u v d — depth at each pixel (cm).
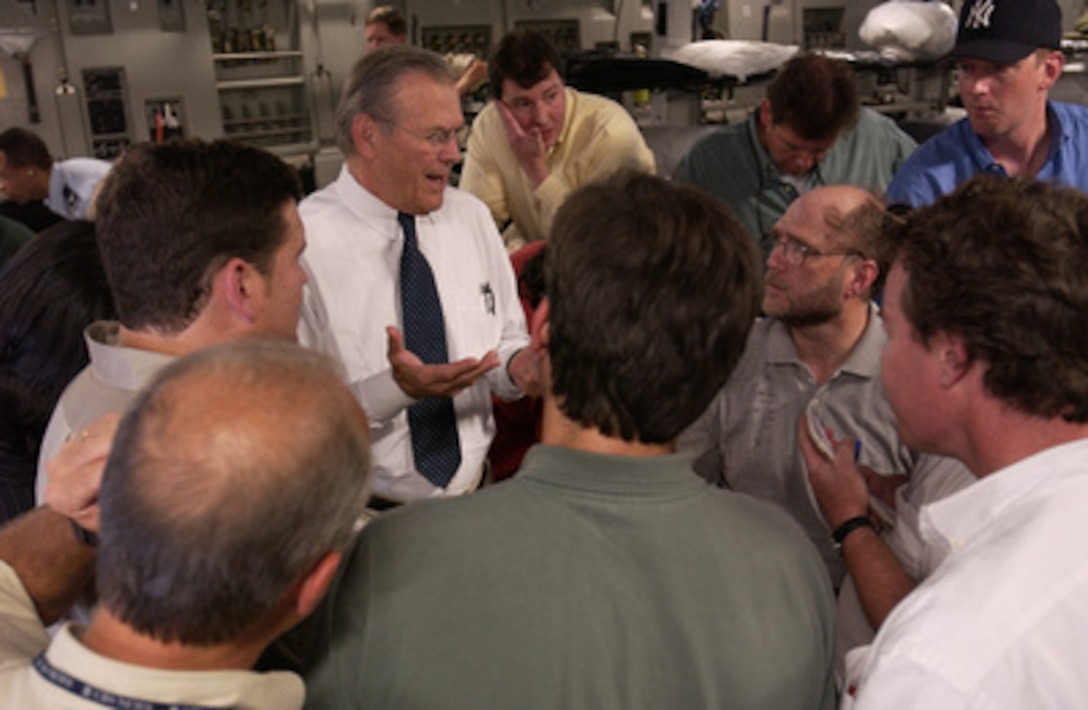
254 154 110
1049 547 75
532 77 241
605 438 80
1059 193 84
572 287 77
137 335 107
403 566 72
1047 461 80
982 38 209
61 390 132
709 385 79
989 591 75
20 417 134
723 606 76
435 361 173
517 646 71
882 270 149
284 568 61
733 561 78
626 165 87
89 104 375
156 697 59
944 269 83
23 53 355
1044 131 222
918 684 74
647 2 425
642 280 75
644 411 77
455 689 70
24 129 328
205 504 57
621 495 76
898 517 131
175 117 392
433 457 174
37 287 130
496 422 194
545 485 76
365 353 170
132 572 58
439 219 181
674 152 333
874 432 158
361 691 71
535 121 247
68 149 376
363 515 156
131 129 385
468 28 411
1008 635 72
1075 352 78
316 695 71
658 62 301
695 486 80
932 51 338
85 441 80
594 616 73
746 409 166
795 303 153
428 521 75
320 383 64
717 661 75
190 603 59
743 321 79
